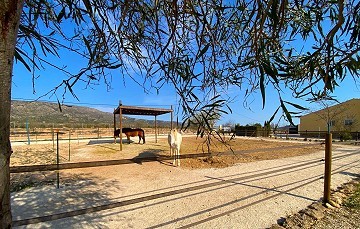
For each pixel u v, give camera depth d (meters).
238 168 7.10
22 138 20.33
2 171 0.56
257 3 0.78
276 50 0.88
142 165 7.58
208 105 1.01
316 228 2.99
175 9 1.03
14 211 3.71
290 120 0.68
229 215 3.42
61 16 1.11
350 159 8.60
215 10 1.03
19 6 0.56
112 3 1.14
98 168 7.12
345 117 21.92
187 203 3.95
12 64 0.57
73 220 3.28
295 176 5.88
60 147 13.52
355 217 3.30
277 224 3.13
